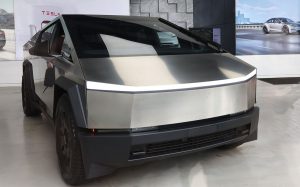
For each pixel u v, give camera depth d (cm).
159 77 255
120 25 336
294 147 351
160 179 283
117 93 237
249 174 288
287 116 481
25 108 489
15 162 326
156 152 250
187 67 279
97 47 290
